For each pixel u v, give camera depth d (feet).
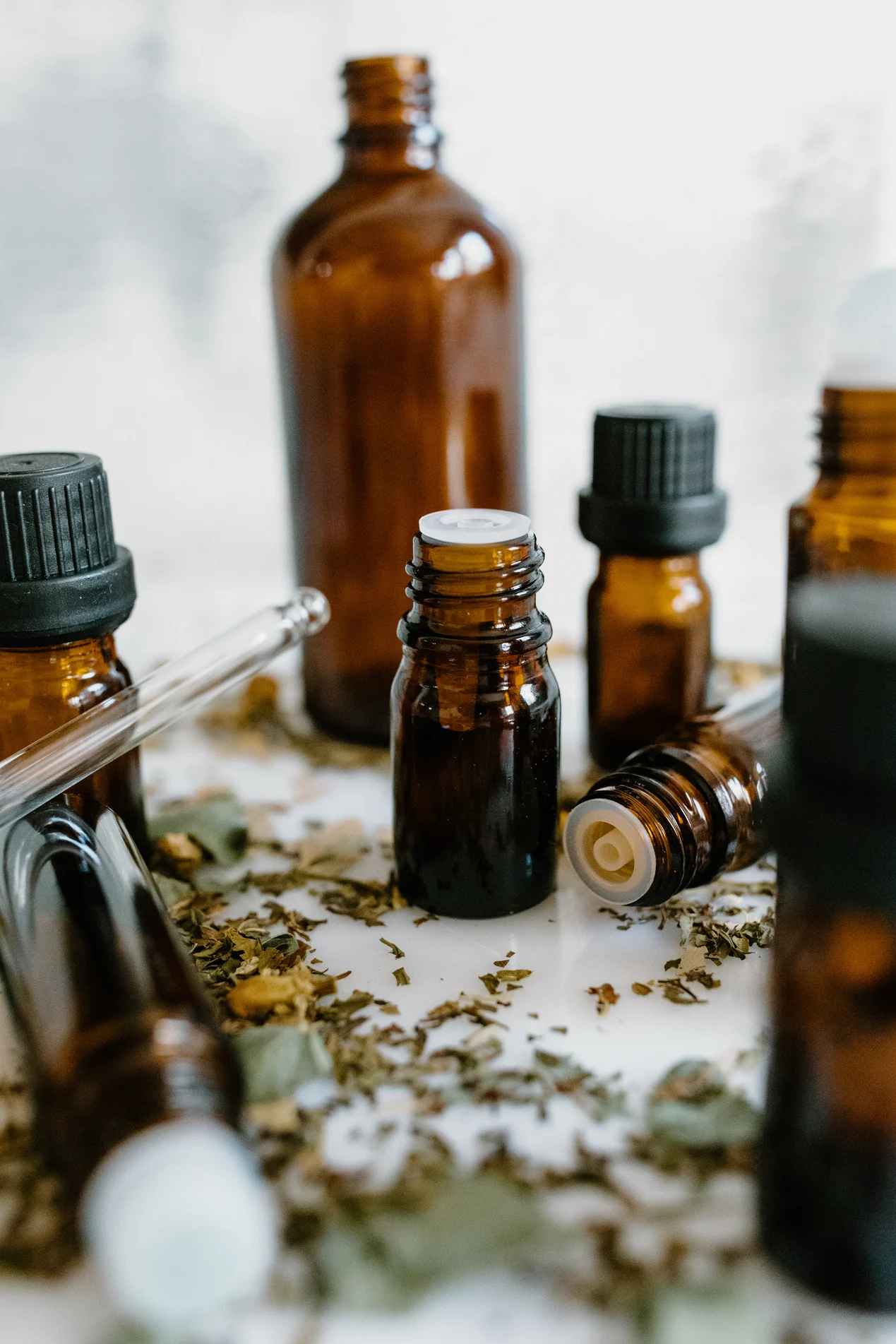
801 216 1.08
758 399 1.14
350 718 0.88
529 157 1.09
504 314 0.86
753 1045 0.60
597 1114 0.56
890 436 0.65
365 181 0.85
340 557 0.88
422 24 1.06
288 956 0.65
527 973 0.64
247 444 1.19
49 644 0.67
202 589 1.18
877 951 0.50
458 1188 0.53
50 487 0.65
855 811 0.48
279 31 1.07
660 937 0.67
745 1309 0.49
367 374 0.85
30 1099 0.56
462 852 0.67
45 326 1.14
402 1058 0.59
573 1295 0.50
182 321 1.15
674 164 1.08
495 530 0.66
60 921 0.58
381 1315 0.50
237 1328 0.50
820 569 0.68
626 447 0.76
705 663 0.82
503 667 0.66
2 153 1.09
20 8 1.06
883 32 1.02
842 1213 0.49
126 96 1.09
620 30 1.05
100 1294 0.51
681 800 0.66
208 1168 0.47
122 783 0.72
